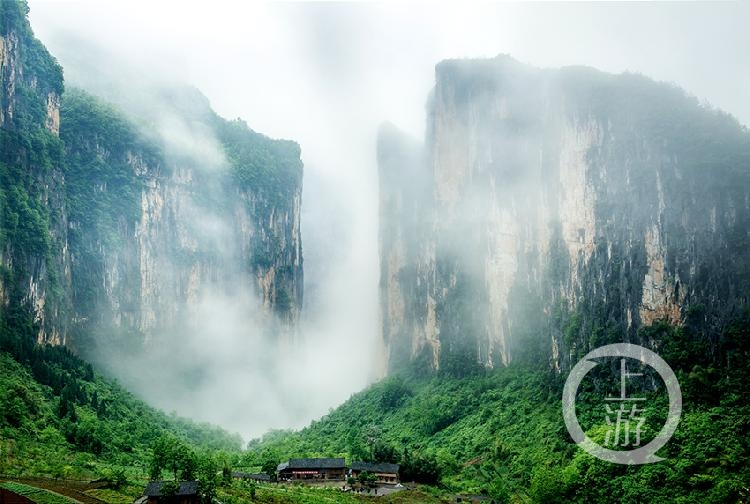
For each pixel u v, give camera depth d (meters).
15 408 126.56
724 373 128.62
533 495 122.38
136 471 126.19
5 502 92.94
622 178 159.00
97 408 155.38
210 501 109.50
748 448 112.31
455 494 137.00
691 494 108.44
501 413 168.38
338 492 134.62
